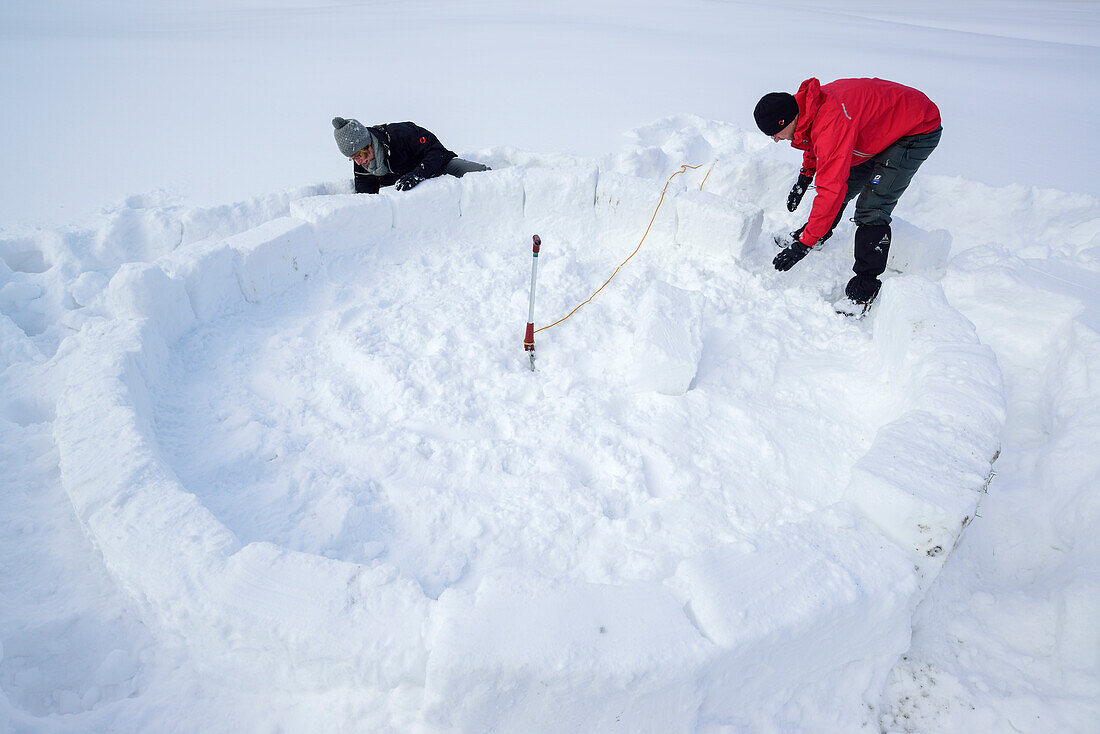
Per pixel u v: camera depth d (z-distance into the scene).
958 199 5.27
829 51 12.16
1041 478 2.81
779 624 1.92
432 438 2.99
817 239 3.83
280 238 3.83
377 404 3.18
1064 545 2.58
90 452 2.38
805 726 2.15
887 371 3.20
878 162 3.84
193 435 2.88
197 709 2.00
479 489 2.70
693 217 4.40
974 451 2.35
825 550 2.13
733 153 5.93
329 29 13.09
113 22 13.28
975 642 2.34
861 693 2.23
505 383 3.31
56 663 2.12
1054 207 4.96
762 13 18.70
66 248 4.05
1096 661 2.08
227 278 3.65
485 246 4.58
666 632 1.86
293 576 2.00
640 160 5.59
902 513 2.17
